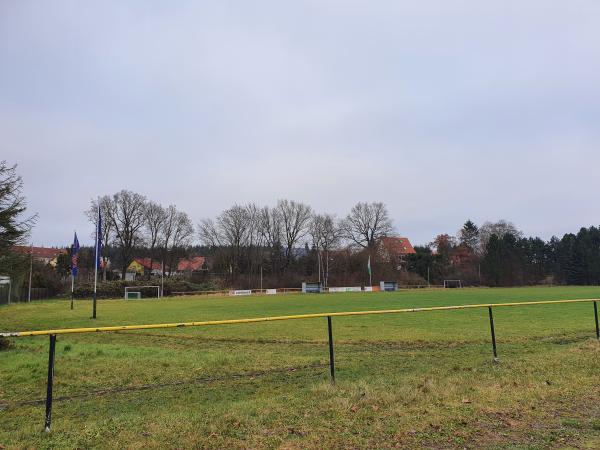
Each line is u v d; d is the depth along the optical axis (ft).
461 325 72.13
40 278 255.91
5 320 105.29
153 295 261.03
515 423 20.76
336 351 49.60
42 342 57.26
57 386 32.14
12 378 34.55
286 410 22.66
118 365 39.34
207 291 278.67
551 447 18.02
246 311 123.24
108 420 22.22
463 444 18.35
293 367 38.58
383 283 292.81
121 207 302.25
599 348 41.14
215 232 346.13
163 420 21.57
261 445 18.15
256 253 349.00
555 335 59.31
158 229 329.93
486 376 30.12
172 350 51.06
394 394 25.12
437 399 24.17
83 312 131.13
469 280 357.61
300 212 355.97
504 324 72.79
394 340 57.26
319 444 18.22
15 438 19.83
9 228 57.62
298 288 314.14
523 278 362.53
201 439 18.71
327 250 353.10
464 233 433.89
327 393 26.09
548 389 26.21
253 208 351.46
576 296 176.04
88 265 326.65
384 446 18.12
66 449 18.17
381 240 353.72
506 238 386.32
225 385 32.17
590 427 20.26
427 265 373.61
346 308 126.93
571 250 380.58
